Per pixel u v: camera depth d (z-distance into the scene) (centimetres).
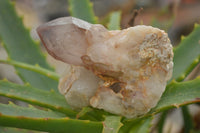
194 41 33
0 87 28
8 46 38
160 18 38
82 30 26
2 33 37
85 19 39
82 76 27
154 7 60
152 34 26
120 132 28
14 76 67
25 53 38
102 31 26
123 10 78
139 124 29
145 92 26
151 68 26
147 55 26
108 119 26
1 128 32
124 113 27
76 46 26
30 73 38
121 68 26
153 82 26
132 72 26
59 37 26
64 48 26
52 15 103
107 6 91
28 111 27
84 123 25
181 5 61
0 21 38
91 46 26
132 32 26
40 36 26
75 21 26
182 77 30
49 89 37
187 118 41
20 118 24
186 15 60
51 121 24
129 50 26
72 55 26
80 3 39
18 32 38
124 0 81
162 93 27
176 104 26
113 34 26
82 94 27
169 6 40
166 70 27
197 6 62
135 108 26
